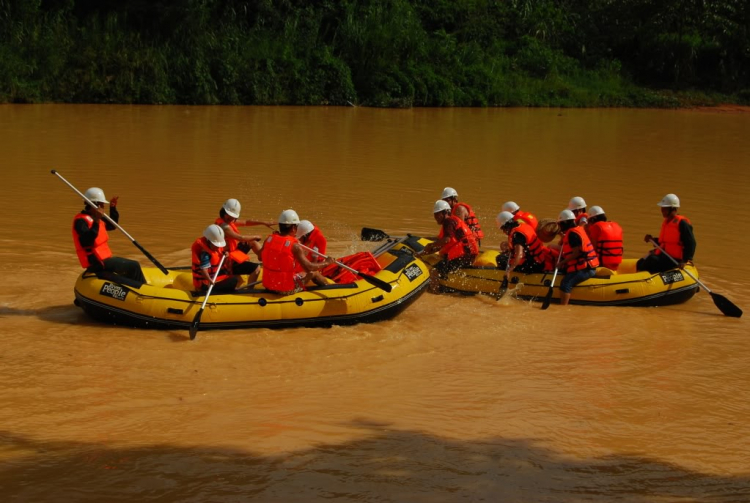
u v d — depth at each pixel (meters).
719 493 5.33
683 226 9.81
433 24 42.66
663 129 29.20
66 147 20.34
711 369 7.73
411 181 17.20
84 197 8.29
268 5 37.91
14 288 9.30
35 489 5.02
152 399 6.52
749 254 12.10
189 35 35.38
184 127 25.36
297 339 8.12
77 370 7.07
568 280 9.72
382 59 36.53
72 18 35.19
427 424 6.24
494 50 41.75
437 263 10.14
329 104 35.31
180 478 5.22
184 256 10.81
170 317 8.12
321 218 13.55
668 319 9.34
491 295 9.95
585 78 41.28
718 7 43.19
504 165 19.77
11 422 5.99
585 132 27.56
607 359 7.94
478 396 6.87
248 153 20.38
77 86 32.50
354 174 17.89
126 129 24.41
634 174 18.95
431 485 5.26
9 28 33.66
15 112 28.25
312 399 6.66
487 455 5.75
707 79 43.00
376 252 9.77
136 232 12.13
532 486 5.31
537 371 7.54
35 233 11.79
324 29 38.62
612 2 45.00
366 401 6.66
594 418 6.51
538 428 6.26
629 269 10.48
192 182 16.33
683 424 6.46
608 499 5.19
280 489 5.12
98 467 5.34
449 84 36.97
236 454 5.59
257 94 34.03
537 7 44.34
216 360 7.46
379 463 5.54
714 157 22.11
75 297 8.45
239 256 9.10
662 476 5.55
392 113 32.75
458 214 10.28
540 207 14.97
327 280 8.92
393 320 8.91
